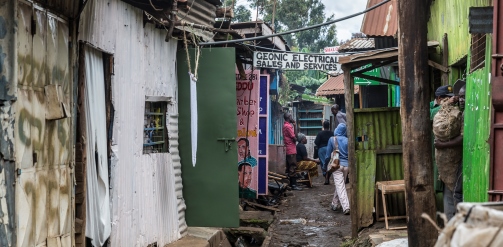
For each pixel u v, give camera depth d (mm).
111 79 6711
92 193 6234
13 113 4469
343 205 12742
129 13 7125
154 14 7402
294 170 17500
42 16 5020
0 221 4273
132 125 7324
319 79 37625
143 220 7609
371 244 8164
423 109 6102
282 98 26750
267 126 13125
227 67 9070
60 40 5422
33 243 4832
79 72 5906
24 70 4684
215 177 9102
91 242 6227
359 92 19172
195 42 8477
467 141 6281
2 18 4344
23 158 4656
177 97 9031
